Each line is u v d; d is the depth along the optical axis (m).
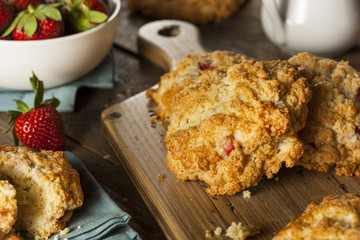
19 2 0.53
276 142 0.43
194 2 0.64
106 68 0.57
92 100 0.55
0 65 0.51
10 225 0.40
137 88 0.57
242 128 0.42
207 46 0.62
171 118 0.46
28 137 0.48
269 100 0.43
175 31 0.61
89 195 0.45
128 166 0.47
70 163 0.47
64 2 0.53
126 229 0.43
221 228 0.42
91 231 0.42
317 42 0.56
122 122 0.50
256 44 0.62
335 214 0.39
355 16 0.55
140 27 0.65
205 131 0.43
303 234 0.38
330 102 0.45
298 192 0.44
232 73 0.45
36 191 0.42
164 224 0.44
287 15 0.56
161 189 0.45
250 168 0.43
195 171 0.44
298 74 0.45
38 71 0.52
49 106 0.49
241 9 0.68
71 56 0.52
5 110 0.53
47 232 0.42
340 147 0.45
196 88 0.45
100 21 0.52
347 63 0.48
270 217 0.43
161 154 0.48
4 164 0.43
